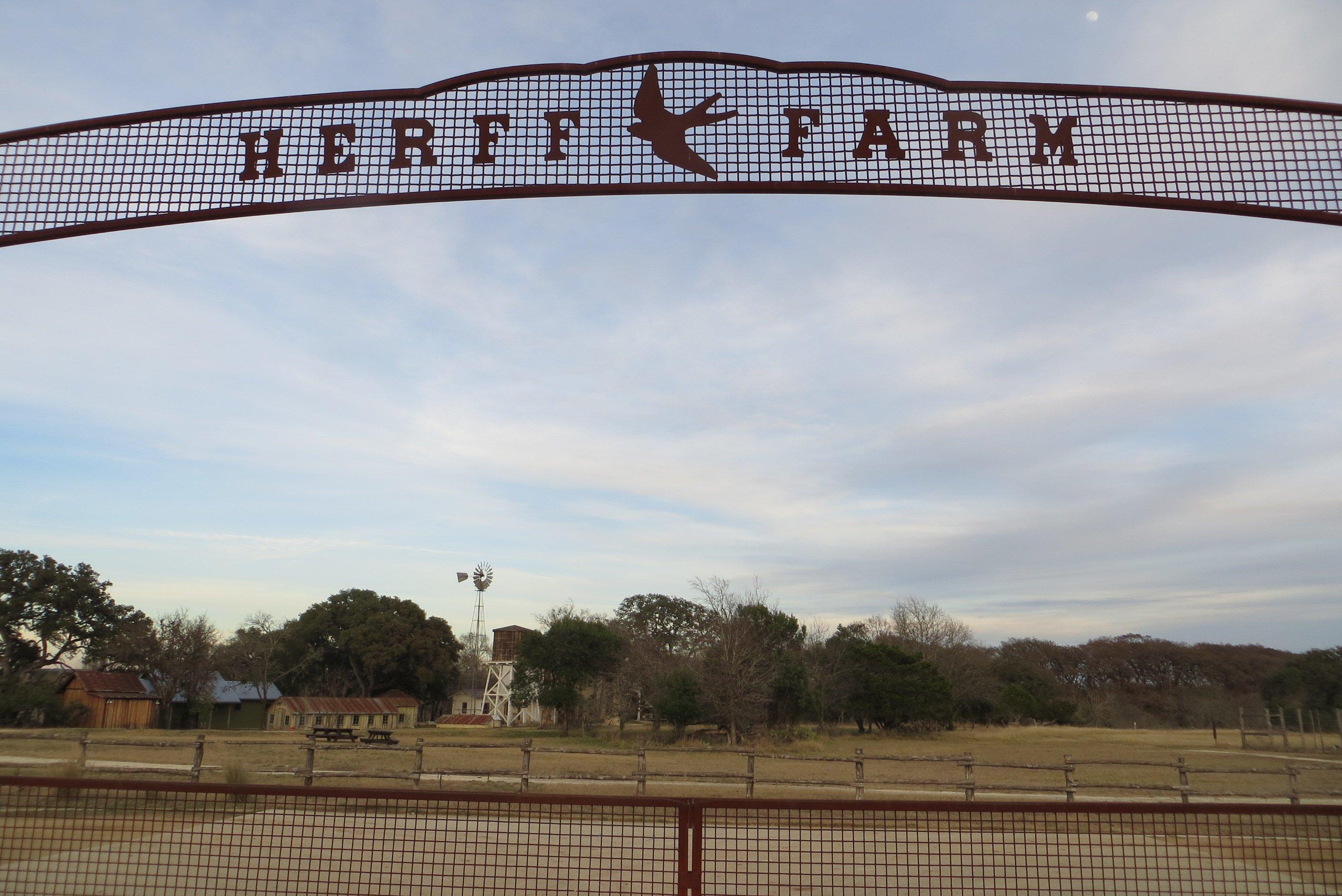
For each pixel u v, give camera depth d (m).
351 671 59.47
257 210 4.71
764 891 7.42
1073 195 4.57
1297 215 4.50
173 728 47.06
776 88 4.68
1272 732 35.28
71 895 5.04
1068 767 14.59
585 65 4.68
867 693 41.09
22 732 27.41
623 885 7.21
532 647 39.72
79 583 47.94
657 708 32.59
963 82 4.62
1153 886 7.28
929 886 4.79
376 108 4.77
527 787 14.48
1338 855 9.14
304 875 7.07
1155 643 76.81
